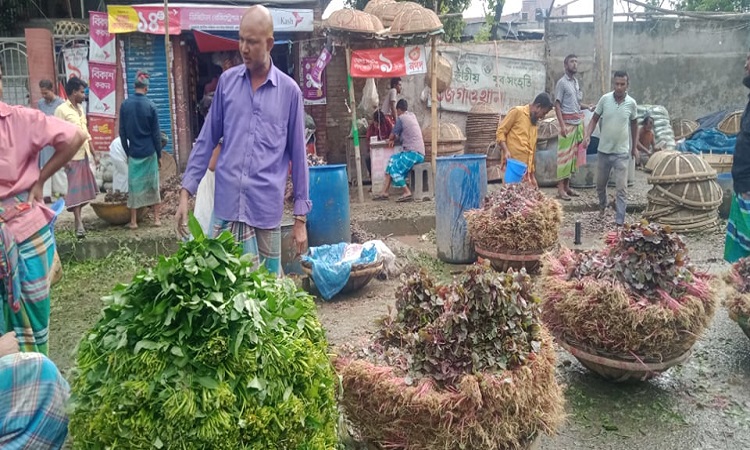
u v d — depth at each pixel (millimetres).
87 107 10727
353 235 7629
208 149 3879
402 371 2871
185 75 10953
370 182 11555
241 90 3744
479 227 6246
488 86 12242
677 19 14070
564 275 4129
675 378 4234
